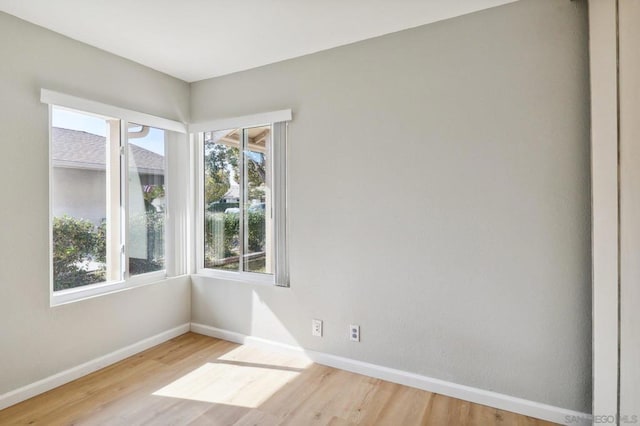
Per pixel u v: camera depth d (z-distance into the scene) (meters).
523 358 2.15
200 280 3.45
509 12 2.14
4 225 2.21
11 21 2.23
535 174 2.10
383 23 2.37
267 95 3.04
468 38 2.26
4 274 2.21
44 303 2.40
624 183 1.78
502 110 2.18
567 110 2.02
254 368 2.74
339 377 2.61
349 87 2.66
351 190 2.67
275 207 3.00
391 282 2.54
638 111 1.75
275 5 2.14
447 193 2.34
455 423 2.06
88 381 2.54
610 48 1.80
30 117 2.32
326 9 2.19
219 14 2.23
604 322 1.82
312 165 2.83
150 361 2.86
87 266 2.74
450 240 2.34
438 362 2.39
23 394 2.27
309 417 2.13
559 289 2.05
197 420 2.09
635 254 1.76
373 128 2.58
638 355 1.75
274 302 3.03
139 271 3.12
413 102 2.44
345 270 2.71
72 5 2.12
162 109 3.22
